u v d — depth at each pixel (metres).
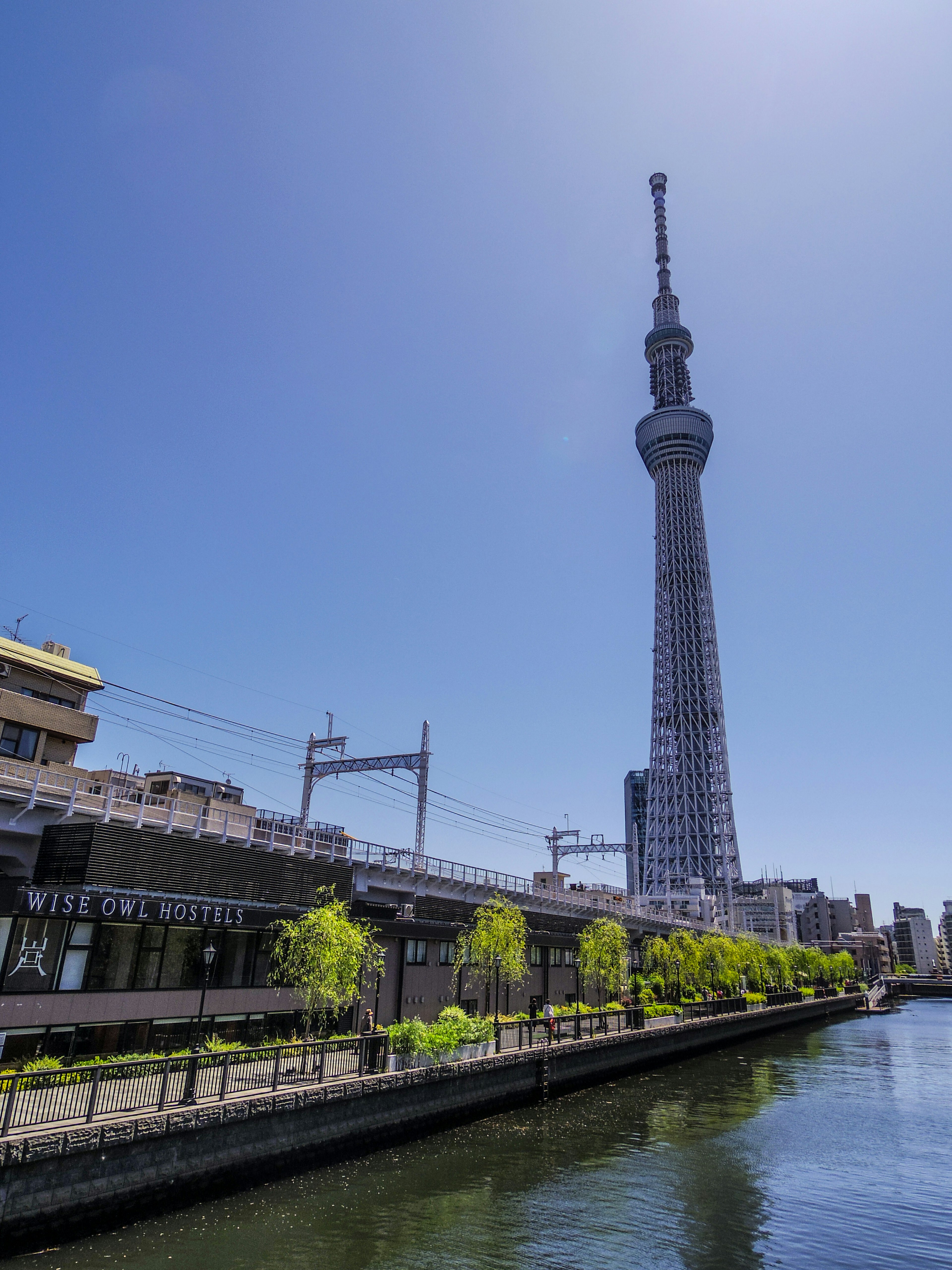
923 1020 117.81
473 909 61.09
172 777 73.69
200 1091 24.67
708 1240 21.95
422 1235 21.19
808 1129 36.69
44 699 46.72
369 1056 30.64
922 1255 21.27
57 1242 19.11
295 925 33.19
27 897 26.17
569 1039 45.56
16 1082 19.83
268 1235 20.56
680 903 149.00
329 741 60.88
